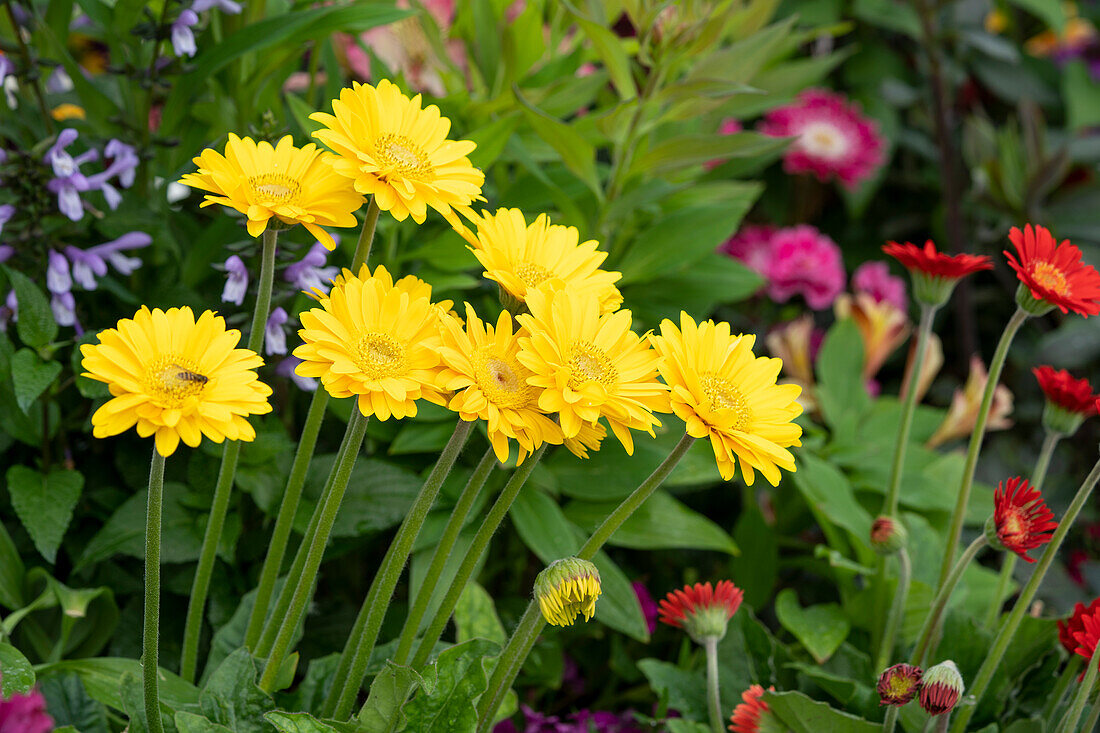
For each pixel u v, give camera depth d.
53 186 1.36
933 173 2.72
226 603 1.43
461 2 1.71
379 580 1.21
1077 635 1.20
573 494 1.52
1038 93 2.80
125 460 1.46
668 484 1.54
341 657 1.25
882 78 2.67
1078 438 2.25
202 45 1.50
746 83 1.56
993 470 2.21
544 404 1.06
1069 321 2.22
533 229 1.14
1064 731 1.20
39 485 1.38
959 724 1.31
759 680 1.39
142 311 1.05
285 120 1.47
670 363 1.09
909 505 1.65
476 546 1.15
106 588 1.38
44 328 1.33
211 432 1.03
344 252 1.51
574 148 1.46
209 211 1.51
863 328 1.94
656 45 1.49
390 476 1.42
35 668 1.27
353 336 1.08
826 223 2.73
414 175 1.09
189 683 1.25
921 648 1.31
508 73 1.59
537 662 1.45
